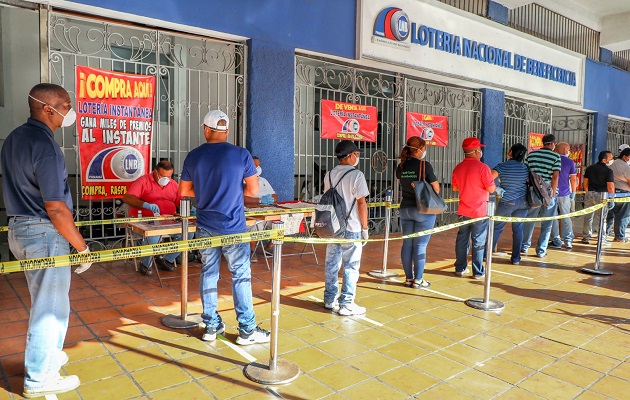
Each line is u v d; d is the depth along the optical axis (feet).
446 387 10.28
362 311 14.61
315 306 15.23
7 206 9.29
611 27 41.86
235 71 22.48
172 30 20.52
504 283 18.54
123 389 9.81
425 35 27.94
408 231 17.28
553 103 39.55
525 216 21.50
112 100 19.30
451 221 34.55
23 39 28.86
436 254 23.80
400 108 28.89
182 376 10.42
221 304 15.21
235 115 22.50
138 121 20.07
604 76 43.98
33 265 8.48
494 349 12.32
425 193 16.06
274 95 22.76
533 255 23.86
